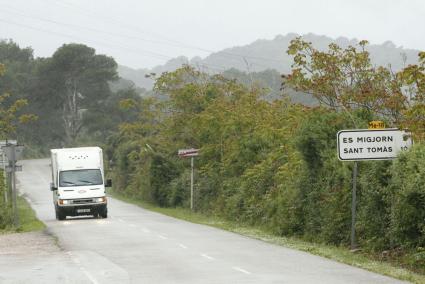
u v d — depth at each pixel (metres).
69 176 46.53
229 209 42.56
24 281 18.55
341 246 24.97
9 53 153.12
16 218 38.81
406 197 19.66
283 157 36.75
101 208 45.84
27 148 145.50
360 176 24.48
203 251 24.94
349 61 31.70
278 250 25.11
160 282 17.64
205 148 50.53
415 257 19.27
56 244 28.72
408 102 27.67
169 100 64.38
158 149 64.69
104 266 21.16
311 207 28.38
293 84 32.53
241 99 53.62
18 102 49.06
